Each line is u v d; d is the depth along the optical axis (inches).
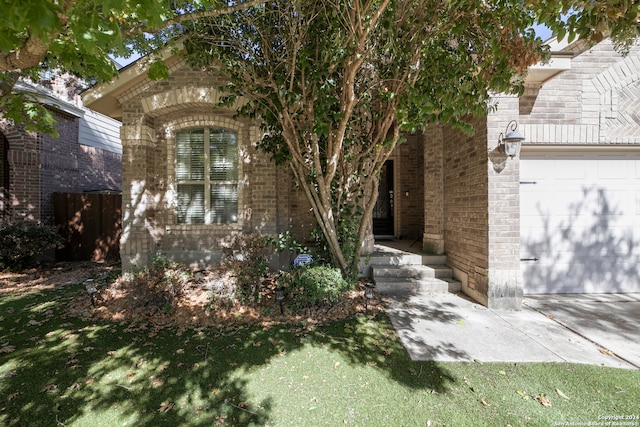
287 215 248.1
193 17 113.9
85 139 407.8
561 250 213.5
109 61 135.0
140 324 158.6
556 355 129.2
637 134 199.9
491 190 187.8
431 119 149.6
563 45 195.0
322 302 175.5
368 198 223.1
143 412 96.7
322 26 159.8
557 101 199.5
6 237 284.2
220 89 189.0
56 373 116.6
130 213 232.2
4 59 97.7
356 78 185.6
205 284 182.1
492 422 91.0
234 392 105.7
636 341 142.8
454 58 155.3
